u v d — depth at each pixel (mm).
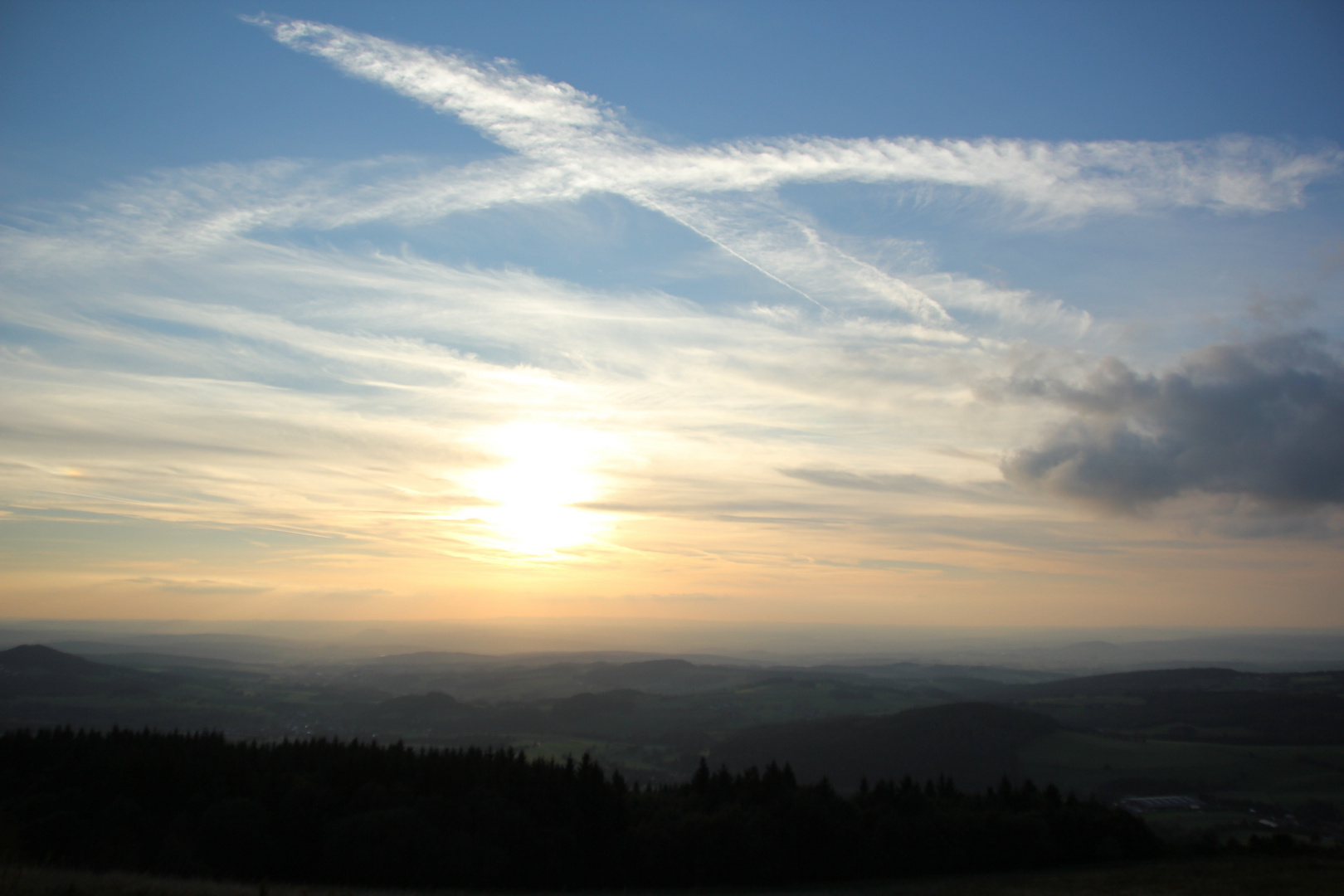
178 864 43281
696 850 53594
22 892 25266
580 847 53688
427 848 47500
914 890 48469
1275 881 46156
